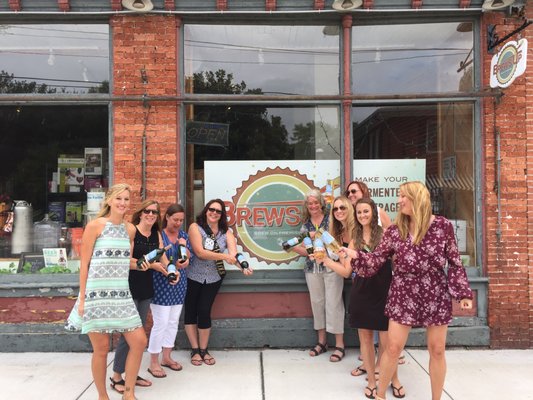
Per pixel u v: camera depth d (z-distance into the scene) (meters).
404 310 3.65
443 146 5.69
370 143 5.66
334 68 5.70
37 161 5.75
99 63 5.63
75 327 3.70
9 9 5.44
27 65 5.65
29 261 5.65
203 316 4.92
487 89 5.48
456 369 4.83
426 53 5.74
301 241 4.97
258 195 5.63
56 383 4.50
